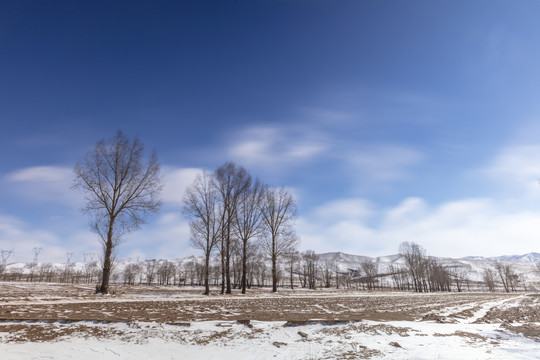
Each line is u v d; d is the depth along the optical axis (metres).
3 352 10.45
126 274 116.69
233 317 16.67
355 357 9.64
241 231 42.41
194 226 37.41
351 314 19.16
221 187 40.69
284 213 47.88
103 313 16.81
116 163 32.09
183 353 10.77
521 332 12.59
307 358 9.90
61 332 12.74
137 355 10.62
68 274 128.25
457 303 32.34
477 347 10.33
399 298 39.25
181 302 23.89
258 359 10.02
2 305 18.59
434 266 104.38
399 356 9.50
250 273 73.00
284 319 16.22
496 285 150.50
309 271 100.00
